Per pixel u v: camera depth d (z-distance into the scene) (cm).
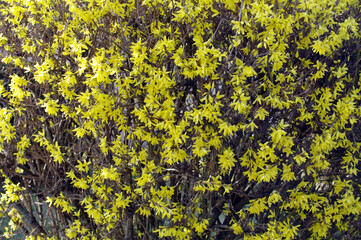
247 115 236
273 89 227
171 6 234
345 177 288
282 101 220
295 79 258
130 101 244
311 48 249
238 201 311
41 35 281
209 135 227
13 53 276
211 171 253
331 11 225
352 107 227
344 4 232
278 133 211
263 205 246
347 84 270
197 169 262
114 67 216
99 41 245
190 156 237
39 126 286
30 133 289
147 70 218
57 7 250
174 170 249
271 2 224
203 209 295
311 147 243
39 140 255
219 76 228
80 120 261
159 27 220
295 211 285
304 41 239
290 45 250
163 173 273
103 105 223
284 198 277
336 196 281
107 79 218
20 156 273
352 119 238
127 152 250
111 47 222
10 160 293
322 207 282
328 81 255
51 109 234
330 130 234
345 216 310
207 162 262
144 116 211
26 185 299
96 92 222
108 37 243
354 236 316
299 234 310
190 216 256
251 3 209
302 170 287
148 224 289
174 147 216
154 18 229
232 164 224
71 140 309
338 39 223
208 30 240
